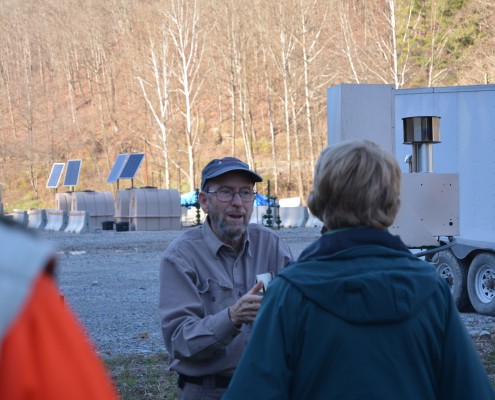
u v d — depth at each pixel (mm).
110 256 25031
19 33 102875
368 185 2996
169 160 72438
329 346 2812
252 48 82438
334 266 2906
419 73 63094
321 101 71938
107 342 10945
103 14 93125
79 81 91375
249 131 74938
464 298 13539
